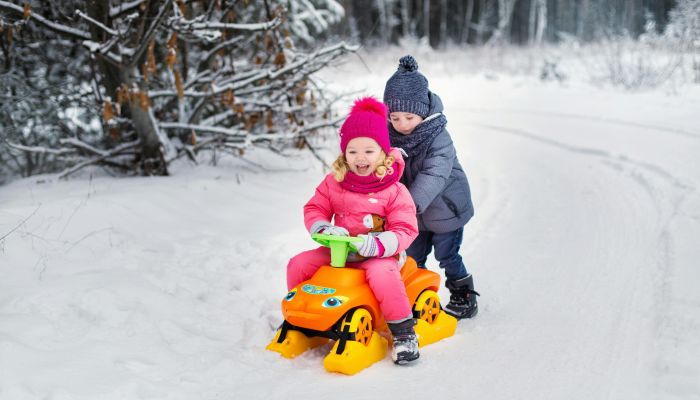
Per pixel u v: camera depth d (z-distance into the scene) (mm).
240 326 4113
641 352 3668
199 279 4707
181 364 3525
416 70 4145
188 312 4168
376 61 23312
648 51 18594
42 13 8055
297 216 6664
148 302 4148
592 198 7309
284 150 9703
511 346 3906
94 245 5035
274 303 4547
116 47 7105
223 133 8039
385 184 3734
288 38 7980
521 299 4711
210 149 8898
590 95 15586
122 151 7695
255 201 7035
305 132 8219
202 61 8516
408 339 3635
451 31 40094
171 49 6641
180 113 8148
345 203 3814
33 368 3213
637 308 4289
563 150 10203
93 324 3791
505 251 5812
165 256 5102
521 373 3539
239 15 9742
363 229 3801
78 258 4773
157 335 3803
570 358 3691
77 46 8703
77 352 3451
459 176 4266
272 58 9156
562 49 25109
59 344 3521
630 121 11445
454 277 4402
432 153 4039
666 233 5539
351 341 3553
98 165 8109
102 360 3404
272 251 5516
